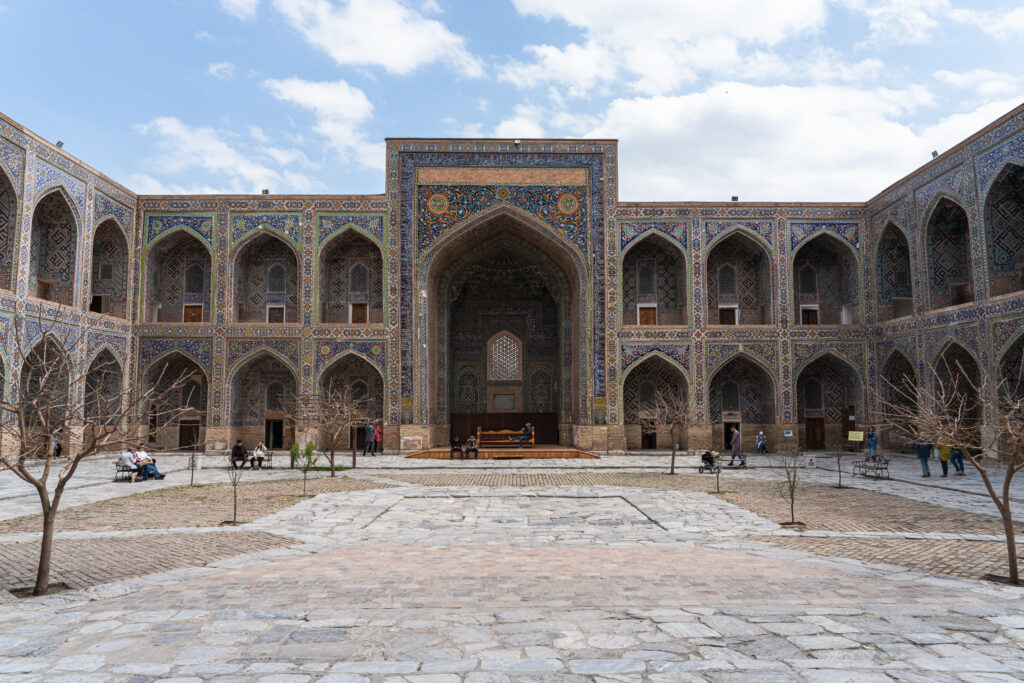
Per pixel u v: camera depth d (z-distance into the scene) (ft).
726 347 57.98
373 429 54.60
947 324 47.44
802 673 8.93
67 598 13.93
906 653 9.77
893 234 56.29
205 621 11.82
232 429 57.11
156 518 24.13
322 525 23.04
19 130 43.21
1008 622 11.42
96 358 52.44
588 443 57.21
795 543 19.90
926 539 20.35
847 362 57.41
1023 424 16.72
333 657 9.79
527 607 12.59
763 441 57.31
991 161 43.09
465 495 30.71
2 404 15.55
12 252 42.65
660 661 9.46
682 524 23.27
